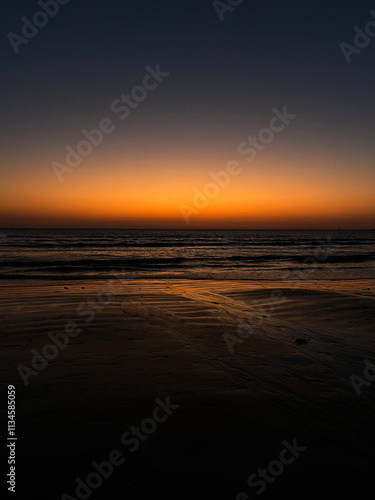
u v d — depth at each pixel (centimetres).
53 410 311
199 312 770
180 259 2588
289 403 338
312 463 246
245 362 453
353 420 308
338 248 4288
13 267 2000
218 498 212
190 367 431
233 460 248
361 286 1280
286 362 455
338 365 448
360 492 219
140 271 1906
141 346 515
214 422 298
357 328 644
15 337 548
